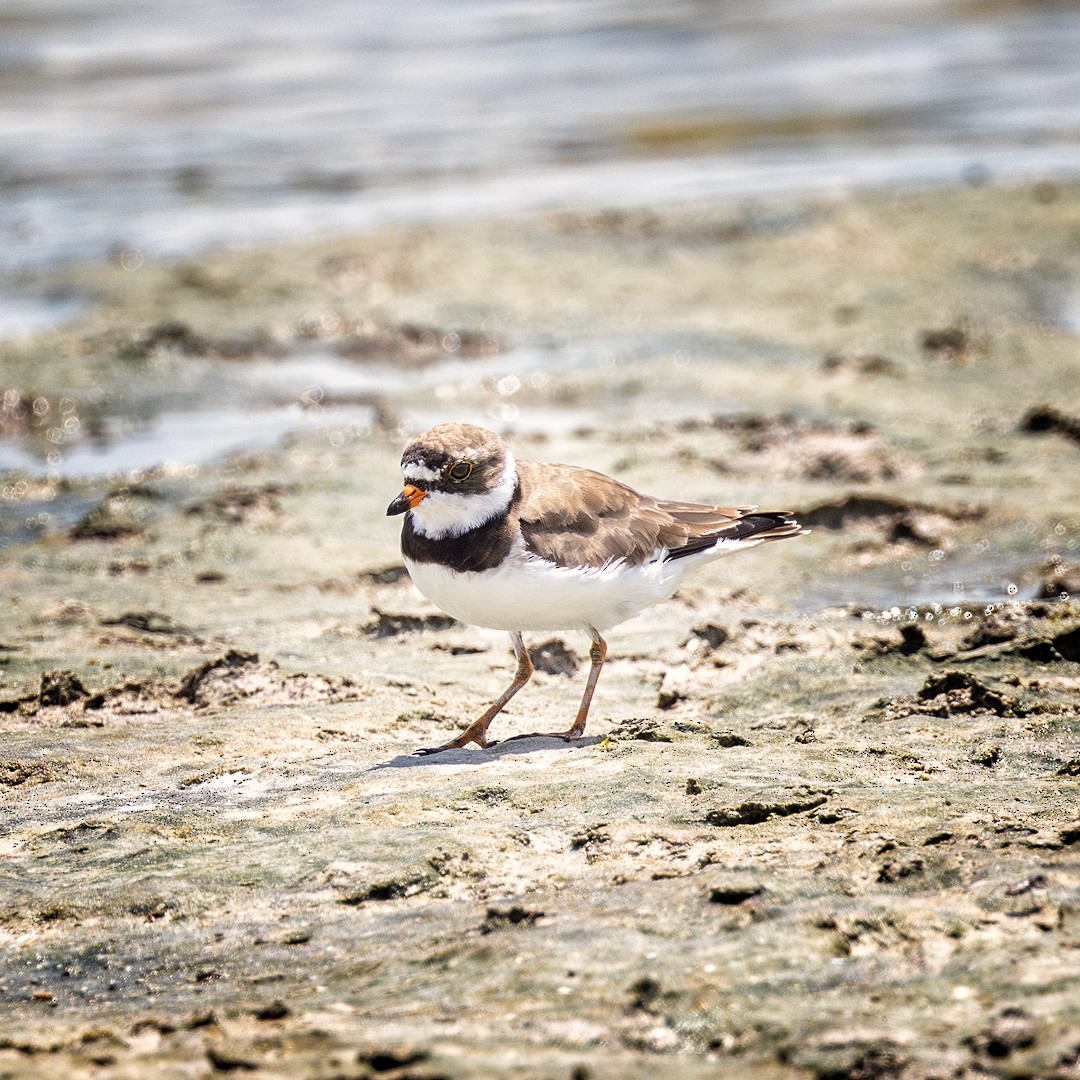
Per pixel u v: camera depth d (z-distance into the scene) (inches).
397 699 426.3
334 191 1191.6
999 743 370.0
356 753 383.2
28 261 1026.7
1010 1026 227.9
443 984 260.5
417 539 383.6
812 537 580.4
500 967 262.8
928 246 979.9
